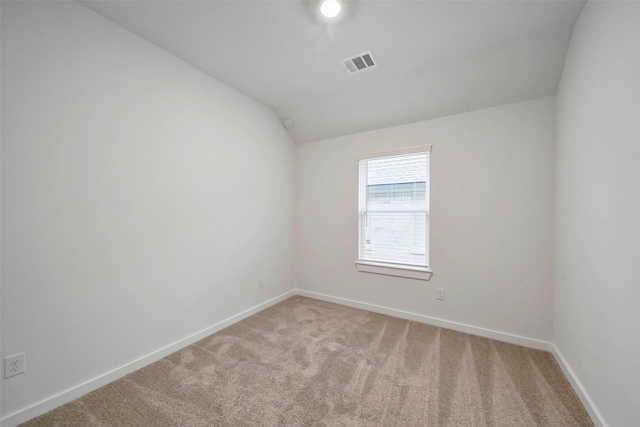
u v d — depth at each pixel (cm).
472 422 134
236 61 212
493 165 229
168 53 201
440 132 253
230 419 136
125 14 162
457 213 244
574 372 161
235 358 194
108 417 137
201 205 226
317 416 138
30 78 135
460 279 243
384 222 288
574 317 162
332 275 322
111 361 168
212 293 237
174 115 205
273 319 266
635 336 101
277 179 318
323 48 195
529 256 215
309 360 191
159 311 196
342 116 289
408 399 150
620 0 112
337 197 318
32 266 136
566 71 179
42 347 140
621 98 111
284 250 331
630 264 105
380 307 285
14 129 131
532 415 138
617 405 113
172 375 173
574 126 164
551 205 207
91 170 158
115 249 170
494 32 174
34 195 137
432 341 220
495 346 213
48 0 142
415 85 235
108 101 166
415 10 156
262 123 293
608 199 122
